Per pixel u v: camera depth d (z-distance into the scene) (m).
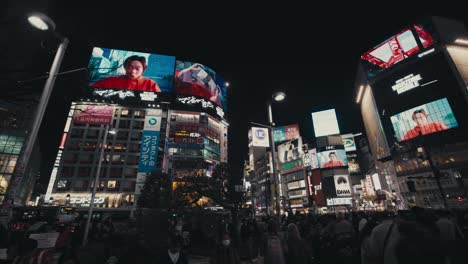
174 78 89.06
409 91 76.75
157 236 11.70
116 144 68.88
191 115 83.94
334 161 92.62
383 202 79.00
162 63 87.81
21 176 6.98
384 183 85.31
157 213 13.66
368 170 118.56
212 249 10.19
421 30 78.31
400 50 82.12
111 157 66.88
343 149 94.44
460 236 4.15
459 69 67.94
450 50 71.12
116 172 65.25
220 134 93.50
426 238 2.32
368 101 97.38
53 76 7.68
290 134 118.38
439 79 70.38
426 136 67.94
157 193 40.16
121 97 76.94
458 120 63.81
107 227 14.76
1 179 39.41
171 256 4.26
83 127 68.38
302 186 95.69
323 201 88.56
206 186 30.48
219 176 30.50
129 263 3.96
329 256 6.21
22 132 40.97
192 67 95.31
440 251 2.24
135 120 74.31
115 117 73.56
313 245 7.86
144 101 78.00
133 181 64.88
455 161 60.22
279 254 6.22
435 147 65.06
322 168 93.38
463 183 56.69
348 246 5.68
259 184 111.19
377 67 88.25
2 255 4.93
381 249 3.12
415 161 68.25
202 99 88.62
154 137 71.69
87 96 73.12
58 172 62.44
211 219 15.92
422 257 2.18
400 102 78.38
